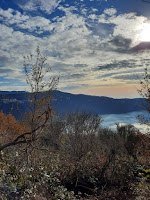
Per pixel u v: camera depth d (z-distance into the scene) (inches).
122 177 328.5
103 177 349.7
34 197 175.8
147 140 351.3
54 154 317.4
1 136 266.2
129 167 337.1
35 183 192.7
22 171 170.1
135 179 306.3
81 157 375.2
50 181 217.8
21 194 160.7
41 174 214.4
